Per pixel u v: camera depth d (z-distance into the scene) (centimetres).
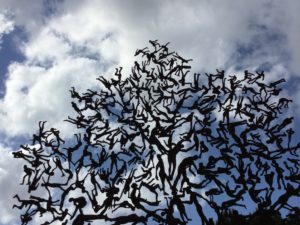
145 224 788
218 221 775
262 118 903
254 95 944
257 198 793
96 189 839
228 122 884
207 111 903
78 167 862
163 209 795
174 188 805
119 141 920
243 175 812
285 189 809
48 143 885
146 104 935
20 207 824
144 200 819
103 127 922
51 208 819
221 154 844
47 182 840
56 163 856
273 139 877
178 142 855
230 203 781
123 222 786
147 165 871
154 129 890
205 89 944
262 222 776
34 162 865
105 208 809
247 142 866
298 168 849
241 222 771
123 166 859
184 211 777
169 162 839
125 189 822
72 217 805
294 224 806
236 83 945
